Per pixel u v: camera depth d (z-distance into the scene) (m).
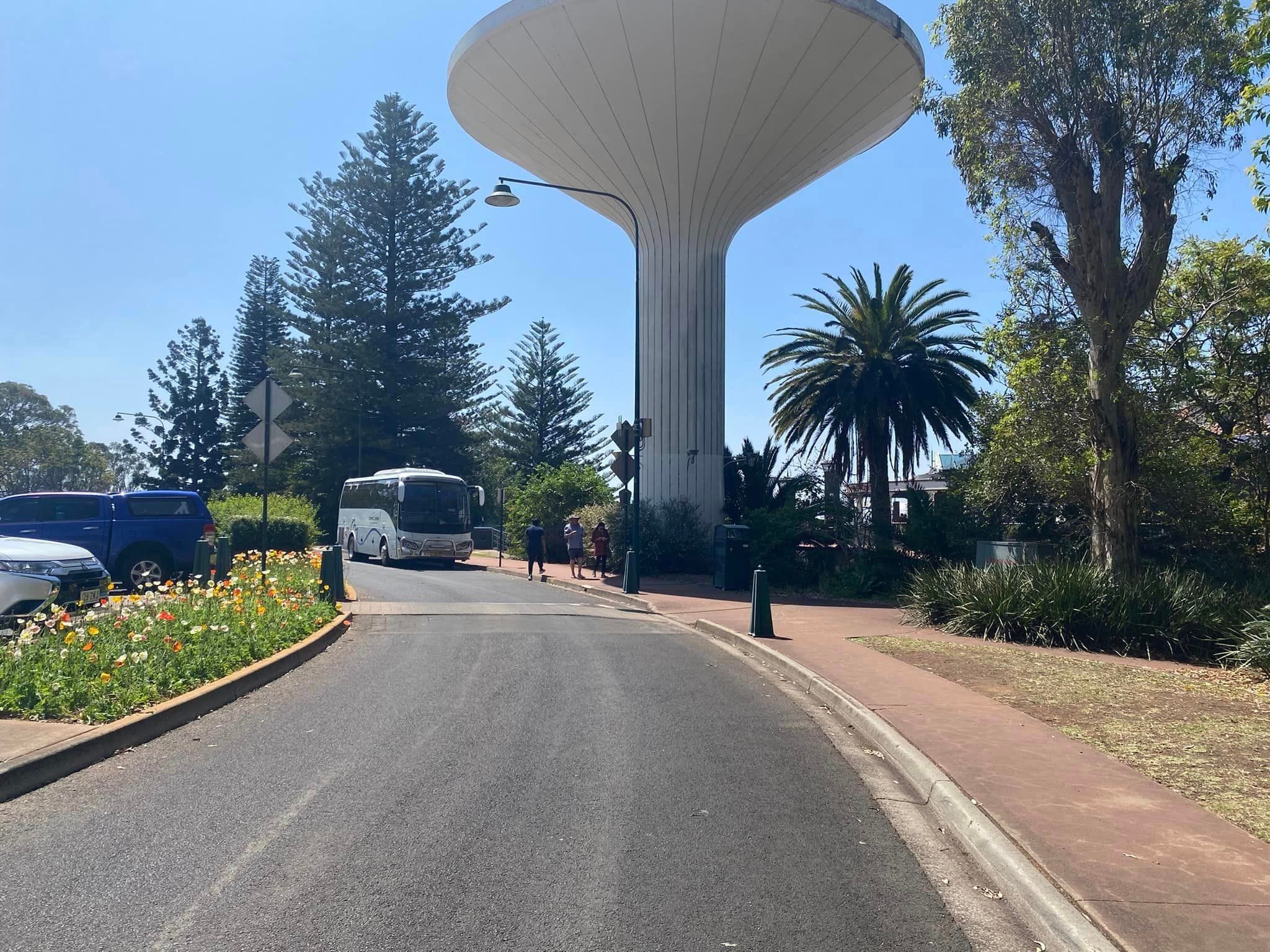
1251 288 15.71
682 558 24.72
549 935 3.96
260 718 7.84
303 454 53.47
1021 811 5.46
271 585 13.53
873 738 7.64
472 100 24.53
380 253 50.56
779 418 27.55
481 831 5.21
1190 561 16.39
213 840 4.99
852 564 21.30
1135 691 9.34
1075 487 16.56
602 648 12.16
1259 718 8.09
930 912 4.34
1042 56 13.62
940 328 25.78
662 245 25.20
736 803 5.85
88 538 16.59
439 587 20.94
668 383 25.23
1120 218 14.26
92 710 7.07
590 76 21.84
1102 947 3.76
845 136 23.92
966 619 13.41
